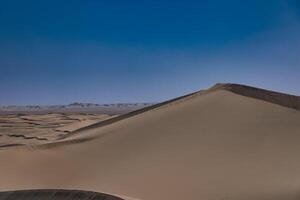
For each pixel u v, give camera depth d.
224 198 28.23
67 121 114.19
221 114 41.78
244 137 36.75
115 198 22.05
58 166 38.00
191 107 44.69
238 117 40.56
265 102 42.75
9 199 24.08
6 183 34.47
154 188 31.28
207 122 40.75
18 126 102.31
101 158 38.53
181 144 37.66
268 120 39.16
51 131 84.50
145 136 40.84
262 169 31.23
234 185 29.62
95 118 121.06
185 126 40.91
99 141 42.16
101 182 33.84
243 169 31.77
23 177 36.00
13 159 38.72
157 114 45.28
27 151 40.44
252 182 29.59
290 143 34.53
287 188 27.86
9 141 68.75
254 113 40.81
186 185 30.80
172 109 45.69
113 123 47.53
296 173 29.69
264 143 35.22
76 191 23.20
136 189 31.55
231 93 46.00
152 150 37.69
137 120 45.19
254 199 27.56
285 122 38.47
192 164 33.84
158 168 34.25
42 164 38.38
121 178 33.88
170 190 30.62
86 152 40.22
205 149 35.94
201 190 29.78
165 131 40.75
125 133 42.53
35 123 110.31
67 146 41.91
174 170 33.47
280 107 41.50
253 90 45.28
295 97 42.53
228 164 32.88
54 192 23.64
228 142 36.38
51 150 41.22
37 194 23.98
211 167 32.91
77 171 36.81
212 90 48.31
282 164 31.45
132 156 37.50
